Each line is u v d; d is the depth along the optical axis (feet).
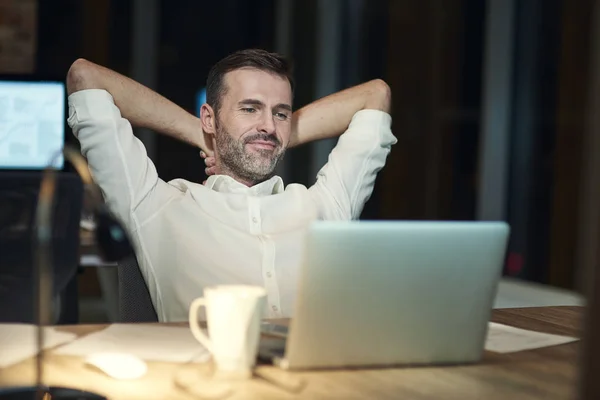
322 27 27.58
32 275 5.83
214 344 5.22
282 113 9.52
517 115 22.08
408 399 4.89
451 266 5.34
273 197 9.12
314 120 10.02
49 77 14.26
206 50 28.07
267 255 8.70
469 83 23.29
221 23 28.14
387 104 10.22
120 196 8.76
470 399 4.93
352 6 27.25
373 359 5.45
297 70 28.45
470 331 5.57
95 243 4.81
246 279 8.60
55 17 25.79
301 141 10.01
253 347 5.23
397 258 5.18
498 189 22.18
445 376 5.38
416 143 25.08
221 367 5.20
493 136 22.25
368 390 5.03
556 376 5.45
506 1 21.72
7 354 5.51
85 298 24.36
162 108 9.62
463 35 23.32
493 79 22.18
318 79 27.84
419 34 24.85
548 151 21.68
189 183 9.24
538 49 21.68
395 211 25.68
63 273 5.24
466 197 23.57
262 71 9.42
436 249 5.27
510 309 7.77
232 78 9.43
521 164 22.15
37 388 4.74
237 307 5.13
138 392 4.89
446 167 24.14
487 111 22.38
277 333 5.96
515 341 6.36
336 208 9.48
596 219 3.82
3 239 5.73
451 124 23.93
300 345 5.25
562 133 21.36
